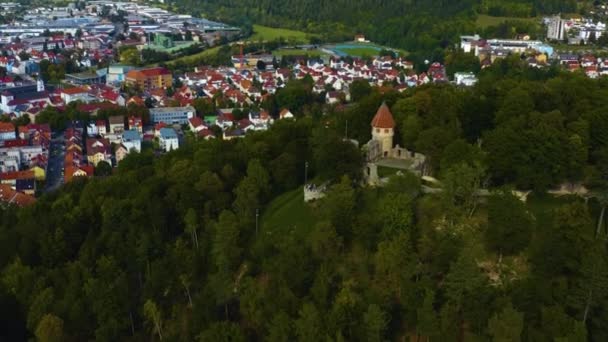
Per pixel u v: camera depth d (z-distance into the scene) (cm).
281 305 15712
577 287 14038
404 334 15138
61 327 16400
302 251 16912
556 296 14162
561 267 14950
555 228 15625
